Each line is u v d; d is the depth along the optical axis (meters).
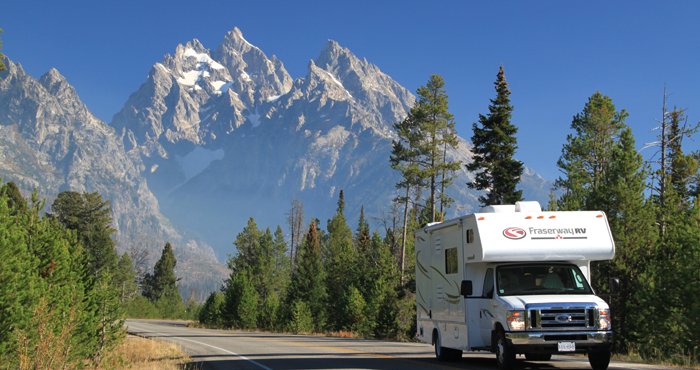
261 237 104.75
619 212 26.41
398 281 52.91
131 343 32.12
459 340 17.45
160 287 147.50
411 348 27.14
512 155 51.47
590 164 51.12
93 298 21.17
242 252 106.44
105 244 101.12
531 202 17.17
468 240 16.86
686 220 23.53
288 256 105.50
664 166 35.12
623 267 24.58
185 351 27.80
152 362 21.98
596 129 50.66
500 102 51.72
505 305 15.35
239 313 65.75
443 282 18.73
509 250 16.05
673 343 21.81
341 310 52.75
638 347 22.64
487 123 51.78
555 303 15.14
